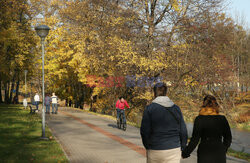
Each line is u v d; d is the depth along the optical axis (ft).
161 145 12.15
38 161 23.22
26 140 33.78
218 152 12.61
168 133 12.23
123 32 73.15
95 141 35.76
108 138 38.40
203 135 13.04
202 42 68.95
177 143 12.41
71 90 130.62
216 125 12.89
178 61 66.13
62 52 89.30
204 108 13.42
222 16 74.13
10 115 65.10
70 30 83.66
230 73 74.74
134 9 73.46
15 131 40.24
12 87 136.56
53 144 31.55
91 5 80.84
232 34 81.15
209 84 72.79
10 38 85.61
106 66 79.20
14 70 123.54
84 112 85.05
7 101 136.15
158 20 75.20
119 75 76.28
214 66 68.28
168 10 73.15
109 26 75.61
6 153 25.96
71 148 30.73
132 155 27.43
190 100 70.08
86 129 47.14
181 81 65.72
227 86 77.51
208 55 71.26
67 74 108.99
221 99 73.87
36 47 110.52
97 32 77.82
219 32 70.69
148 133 12.35
